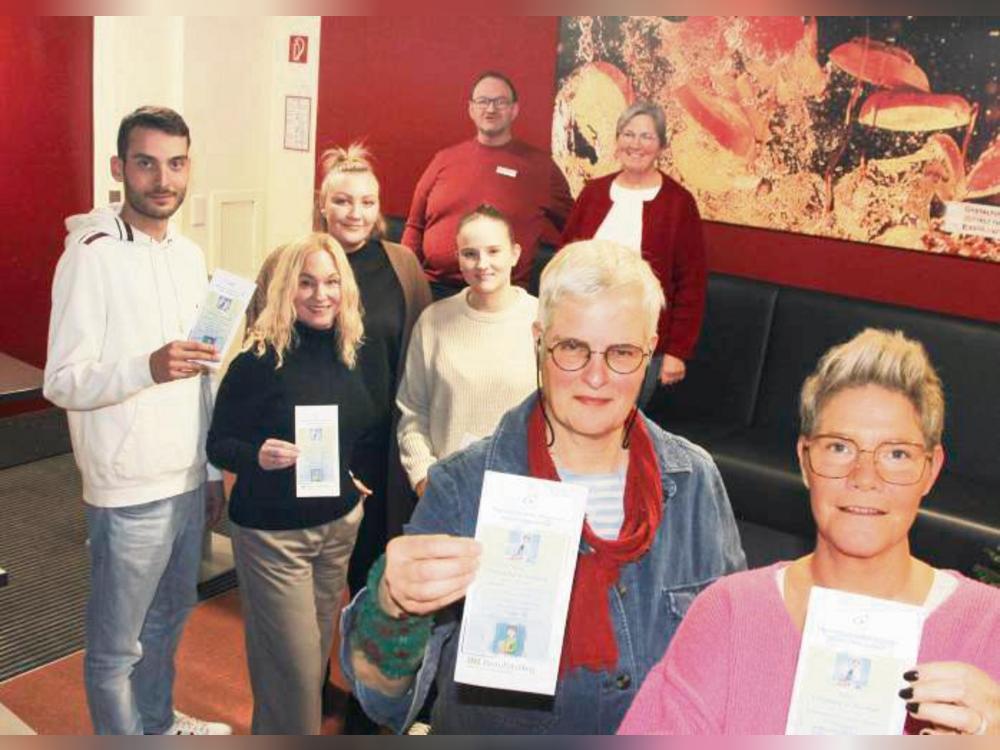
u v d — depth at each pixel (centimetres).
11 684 309
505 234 233
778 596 124
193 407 249
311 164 570
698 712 123
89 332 230
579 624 137
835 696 117
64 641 335
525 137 500
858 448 119
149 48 523
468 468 141
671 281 389
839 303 413
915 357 120
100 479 240
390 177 545
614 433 140
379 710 139
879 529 118
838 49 417
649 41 457
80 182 525
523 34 490
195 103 539
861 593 121
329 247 231
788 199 440
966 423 385
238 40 552
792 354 421
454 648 144
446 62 515
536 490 127
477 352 236
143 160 233
